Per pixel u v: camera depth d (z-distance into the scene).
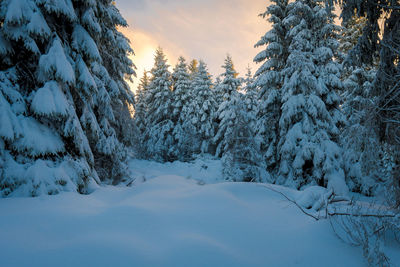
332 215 3.55
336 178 9.81
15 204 3.93
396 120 4.04
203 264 2.49
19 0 4.91
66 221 3.36
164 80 26.33
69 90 6.04
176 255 2.60
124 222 3.45
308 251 2.86
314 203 4.80
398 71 4.09
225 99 23.38
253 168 12.58
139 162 22.02
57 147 5.27
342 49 14.81
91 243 2.72
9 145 4.80
